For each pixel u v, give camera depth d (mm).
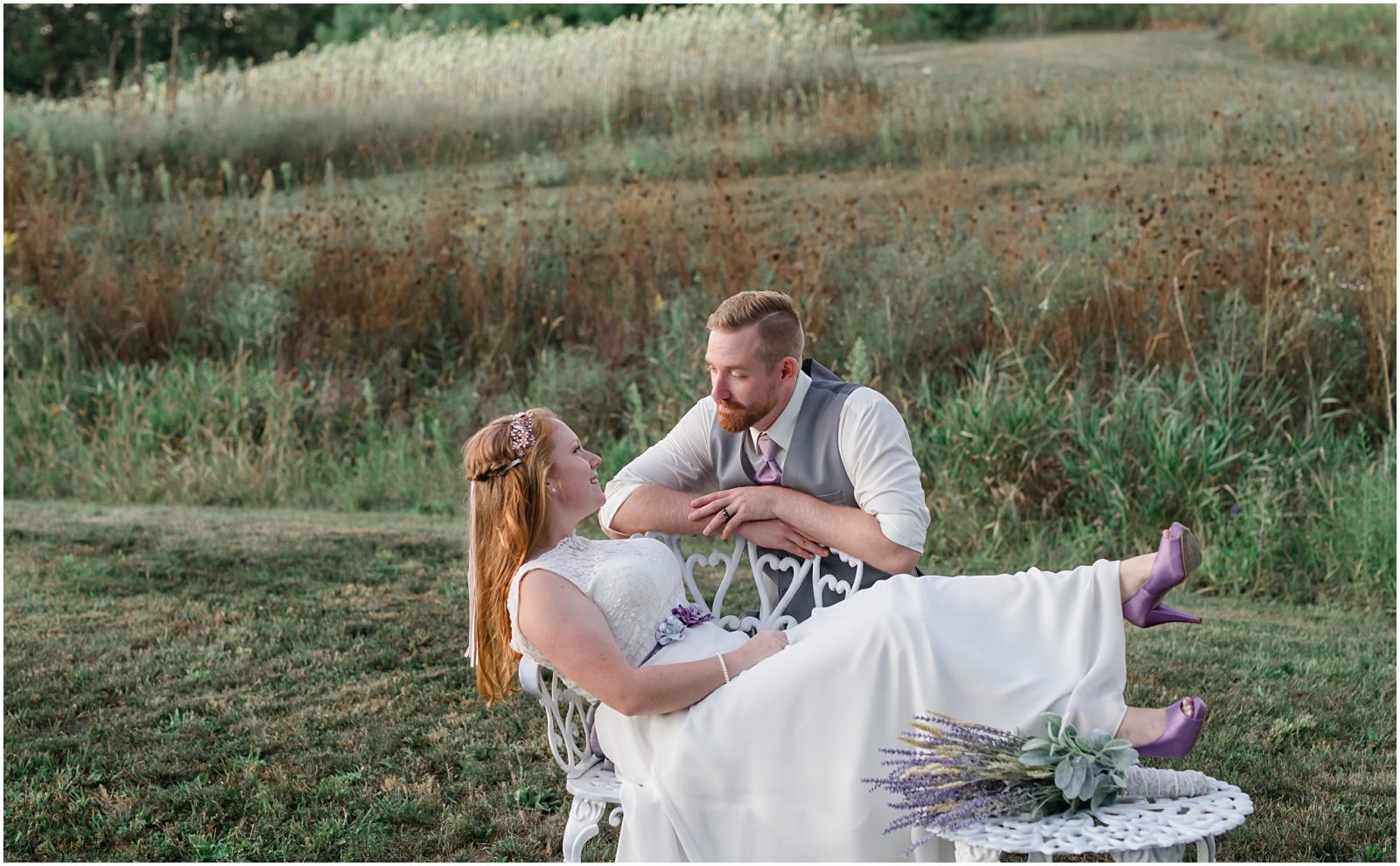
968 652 2479
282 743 4109
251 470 8180
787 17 12883
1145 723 2420
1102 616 2535
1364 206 8406
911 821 2338
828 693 2506
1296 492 6570
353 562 6223
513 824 3562
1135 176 9805
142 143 12195
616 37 13109
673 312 8492
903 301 8070
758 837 2537
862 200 10078
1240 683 4500
